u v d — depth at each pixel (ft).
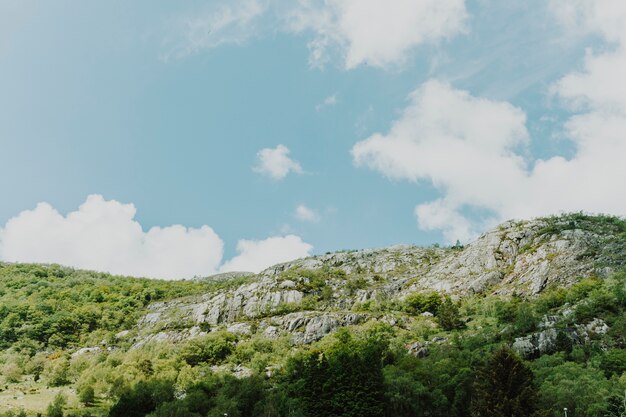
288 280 633.20
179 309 637.30
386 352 361.30
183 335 539.29
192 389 324.19
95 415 322.14
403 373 301.43
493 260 558.97
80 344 566.77
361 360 300.81
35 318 602.85
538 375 274.98
